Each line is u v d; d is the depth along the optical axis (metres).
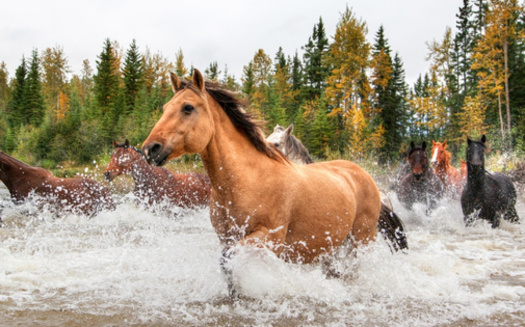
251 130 3.14
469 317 2.87
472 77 47.53
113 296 3.09
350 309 2.96
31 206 6.99
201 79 3.02
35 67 58.28
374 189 4.10
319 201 3.31
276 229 3.00
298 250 3.29
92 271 3.76
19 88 61.09
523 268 4.46
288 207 3.10
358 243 3.92
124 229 6.50
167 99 44.84
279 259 3.12
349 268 3.85
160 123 2.85
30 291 3.17
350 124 36.41
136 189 7.90
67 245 5.01
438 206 8.85
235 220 3.00
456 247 5.68
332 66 54.56
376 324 2.70
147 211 7.99
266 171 3.08
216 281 3.17
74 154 33.44
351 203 3.66
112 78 56.34
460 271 4.27
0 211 6.61
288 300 3.06
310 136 35.66
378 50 52.62
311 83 56.75
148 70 66.94
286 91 58.03
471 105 35.09
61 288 3.27
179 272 3.48
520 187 14.38
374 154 36.25
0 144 44.69
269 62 61.12
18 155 34.78
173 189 7.90
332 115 41.12
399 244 4.51
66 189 7.30
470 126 34.47
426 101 45.09
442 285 3.64
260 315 2.75
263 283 3.12
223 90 3.16
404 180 9.22
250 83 47.97
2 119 48.56
